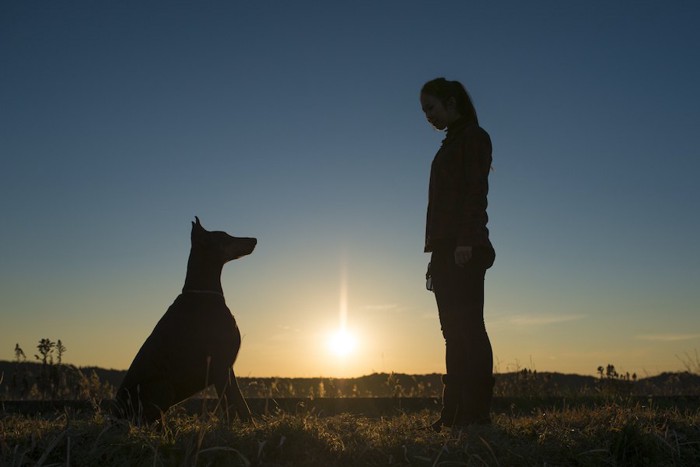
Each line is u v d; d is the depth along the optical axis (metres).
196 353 5.20
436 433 4.71
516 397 8.73
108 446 3.97
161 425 4.75
